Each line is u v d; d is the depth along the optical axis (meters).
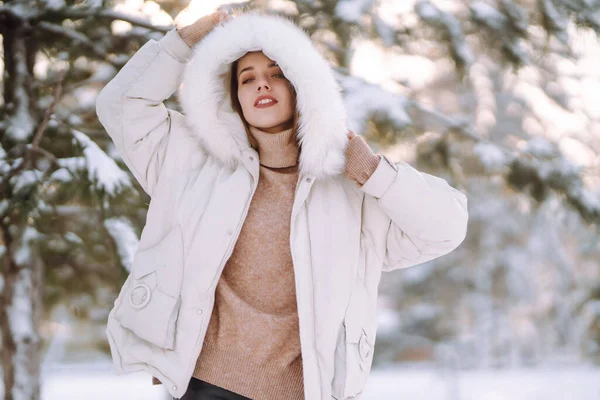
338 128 2.40
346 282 2.36
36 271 4.76
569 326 15.13
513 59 5.63
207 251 2.33
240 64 2.52
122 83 2.47
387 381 15.42
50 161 4.11
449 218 2.39
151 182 2.54
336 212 2.41
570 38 5.82
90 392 13.10
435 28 5.32
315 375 2.27
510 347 16.44
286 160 2.51
